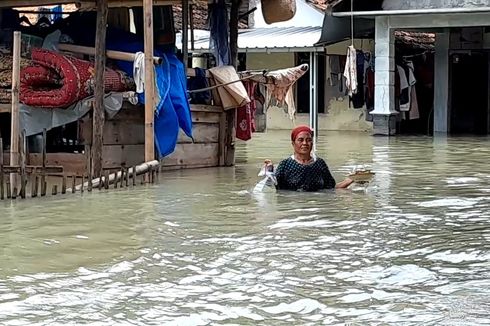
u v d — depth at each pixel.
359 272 6.59
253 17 28.27
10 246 7.66
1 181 10.55
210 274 6.55
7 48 14.16
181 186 11.99
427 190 11.40
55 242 7.84
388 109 24.36
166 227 8.57
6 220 9.03
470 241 7.80
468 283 6.25
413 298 5.84
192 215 9.33
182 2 15.10
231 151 15.65
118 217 9.21
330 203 10.18
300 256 7.16
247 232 8.27
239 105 15.38
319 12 27.73
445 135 24.98
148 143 12.50
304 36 25.59
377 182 12.35
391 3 23.91
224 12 16.12
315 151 18.58
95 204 10.17
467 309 5.57
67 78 12.57
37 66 12.92
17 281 6.39
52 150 14.52
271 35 26.36
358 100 27.92
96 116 12.24
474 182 12.36
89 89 12.87
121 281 6.37
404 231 8.30
